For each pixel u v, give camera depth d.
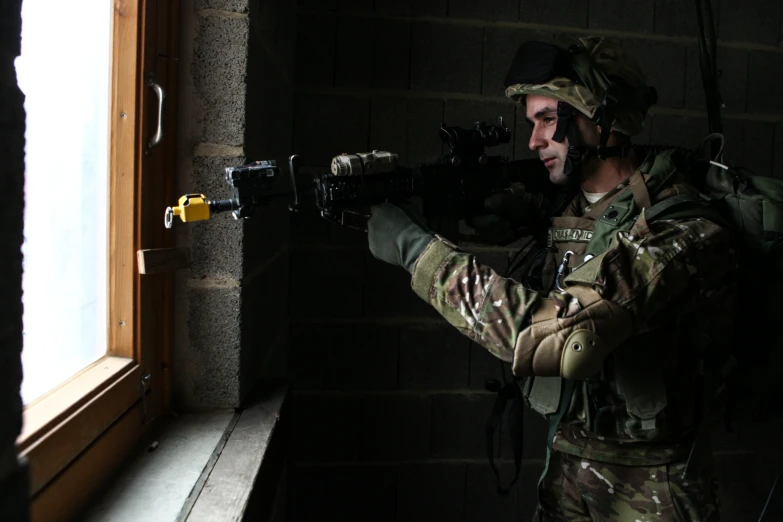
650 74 1.88
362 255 1.81
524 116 1.83
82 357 0.87
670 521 1.02
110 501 0.80
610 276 0.87
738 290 1.04
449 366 1.86
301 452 1.83
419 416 1.86
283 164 1.55
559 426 1.16
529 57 1.10
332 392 1.83
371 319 1.83
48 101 0.73
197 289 1.13
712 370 1.02
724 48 1.91
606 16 1.85
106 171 0.94
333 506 1.85
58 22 0.74
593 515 1.13
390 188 0.96
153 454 0.97
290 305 1.80
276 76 1.43
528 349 0.84
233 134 1.10
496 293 0.87
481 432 1.88
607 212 1.03
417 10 1.78
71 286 0.82
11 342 0.25
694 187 1.11
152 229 1.03
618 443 1.05
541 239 1.22
